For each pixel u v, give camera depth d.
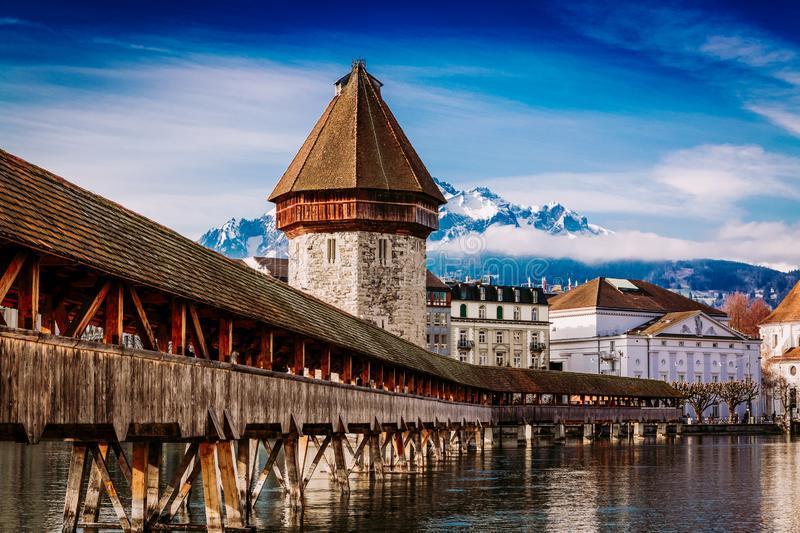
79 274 23.77
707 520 39.81
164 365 24.81
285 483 44.59
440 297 142.75
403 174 79.62
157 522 29.67
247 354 39.12
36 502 41.09
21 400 19.14
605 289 156.38
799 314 171.38
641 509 42.91
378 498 44.44
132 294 23.91
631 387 116.38
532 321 150.62
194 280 27.80
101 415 21.88
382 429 50.06
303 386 36.44
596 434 118.19
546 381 104.25
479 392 91.81
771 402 164.75
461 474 58.16
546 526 37.47
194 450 30.00
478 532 35.78
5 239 18.72
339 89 83.38
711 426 127.44
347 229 78.62
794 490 51.44
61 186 24.52
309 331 36.31
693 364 150.38
